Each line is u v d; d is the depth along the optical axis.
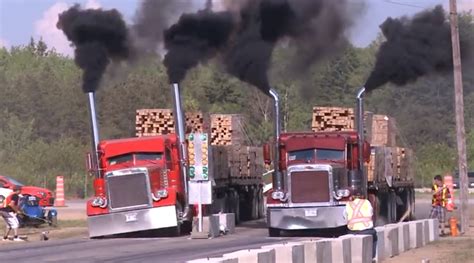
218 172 105.56
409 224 77.88
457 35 95.81
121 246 80.88
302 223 88.12
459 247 78.62
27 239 92.19
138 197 91.19
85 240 90.00
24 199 107.56
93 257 70.38
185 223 97.31
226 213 103.50
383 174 106.44
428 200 180.88
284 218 88.69
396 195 119.06
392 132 124.19
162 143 94.38
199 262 44.72
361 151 93.19
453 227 94.62
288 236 91.31
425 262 64.00
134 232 93.56
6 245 85.06
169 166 94.44
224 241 85.38
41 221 109.19
